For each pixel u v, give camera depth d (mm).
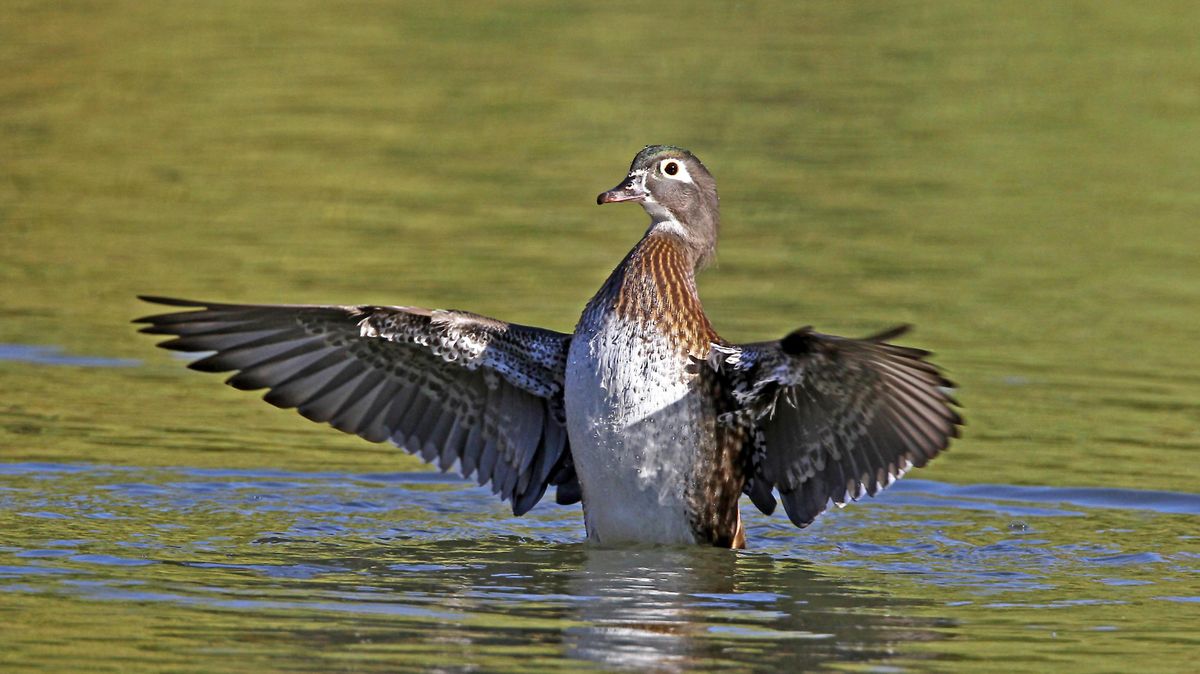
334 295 17703
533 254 19703
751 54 29359
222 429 14164
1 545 10500
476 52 29438
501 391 11336
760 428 11023
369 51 29234
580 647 8641
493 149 24219
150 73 27562
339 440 14125
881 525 11898
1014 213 21688
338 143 24391
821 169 23422
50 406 14516
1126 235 20844
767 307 17688
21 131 24578
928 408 10289
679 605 9547
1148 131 25297
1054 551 11125
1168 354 16594
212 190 22281
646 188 11586
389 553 10781
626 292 10898
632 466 10812
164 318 10555
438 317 10797
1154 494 12609
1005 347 16688
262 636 8703
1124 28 31234
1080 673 8359
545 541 11297
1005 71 28328
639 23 31797
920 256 19906
